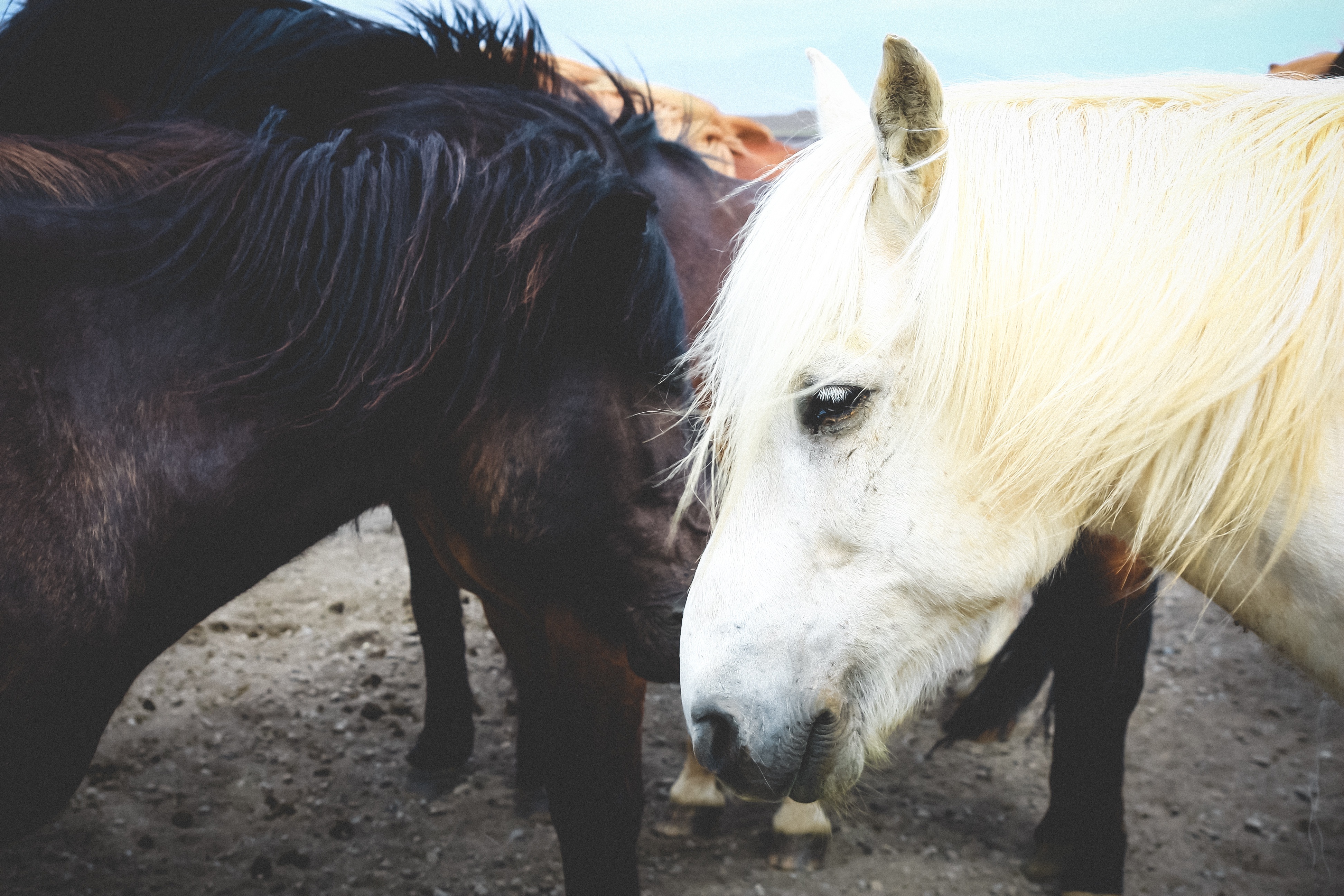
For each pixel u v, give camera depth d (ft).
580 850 5.39
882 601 3.44
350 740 9.18
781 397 3.29
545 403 4.42
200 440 3.83
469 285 4.23
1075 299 3.00
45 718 3.56
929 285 3.07
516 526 4.51
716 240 7.15
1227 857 7.60
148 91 4.87
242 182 3.97
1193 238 2.94
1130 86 3.40
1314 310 2.87
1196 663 11.03
